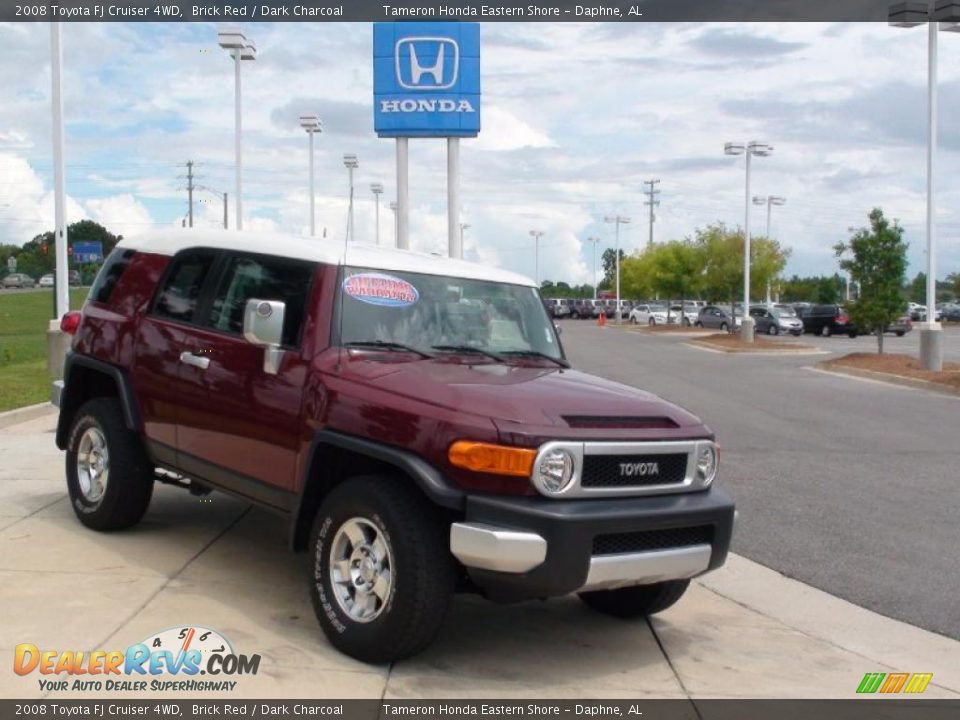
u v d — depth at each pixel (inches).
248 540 283.1
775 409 684.7
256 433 229.3
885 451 505.4
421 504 194.9
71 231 3316.9
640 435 199.8
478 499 186.4
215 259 259.0
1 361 854.5
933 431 582.2
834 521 351.9
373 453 197.3
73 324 323.3
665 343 1694.1
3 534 279.0
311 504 218.2
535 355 251.6
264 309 216.5
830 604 262.7
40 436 455.2
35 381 660.1
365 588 199.8
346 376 212.4
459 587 204.8
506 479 186.7
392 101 968.9
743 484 413.1
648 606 232.1
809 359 1264.8
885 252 1120.8
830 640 235.6
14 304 2140.7
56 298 709.3
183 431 252.7
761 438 542.6
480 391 199.6
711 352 1422.2
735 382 905.5
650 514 194.2
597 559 187.6
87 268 2517.2
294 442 219.1
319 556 205.8
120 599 227.6
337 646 201.9
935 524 350.3
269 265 243.0
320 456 212.7
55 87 708.7
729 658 219.6
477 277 257.6
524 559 182.4
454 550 185.9
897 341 1828.2
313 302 226.5
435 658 206.5
